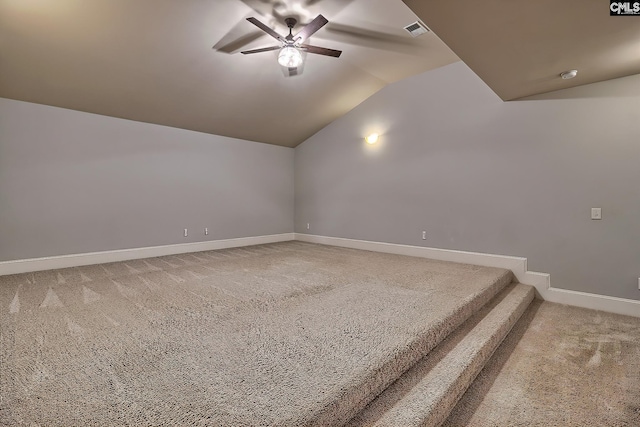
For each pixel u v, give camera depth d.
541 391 1.82
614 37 2.12
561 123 3.26
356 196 5.44
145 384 1.41
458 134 4.09
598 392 1.80
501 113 3.70
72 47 3.06
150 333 1.97
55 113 3.93
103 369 1.54
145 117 4.57
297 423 1.16
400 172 4.77
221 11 2.93
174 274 3.57
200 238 5.34
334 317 2.22
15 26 2.71
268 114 5.18
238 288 2.98
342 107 5.36
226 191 5.67
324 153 6.00
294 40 3.06
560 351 2.28
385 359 1.62
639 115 2.83
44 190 3.87
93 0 2.59
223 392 1.34
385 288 2.93
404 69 4.35
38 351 1.74
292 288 2.97
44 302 2.60
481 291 2.80
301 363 1.59
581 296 3.17
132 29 2.97
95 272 3.70
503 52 2.37
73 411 1.22
